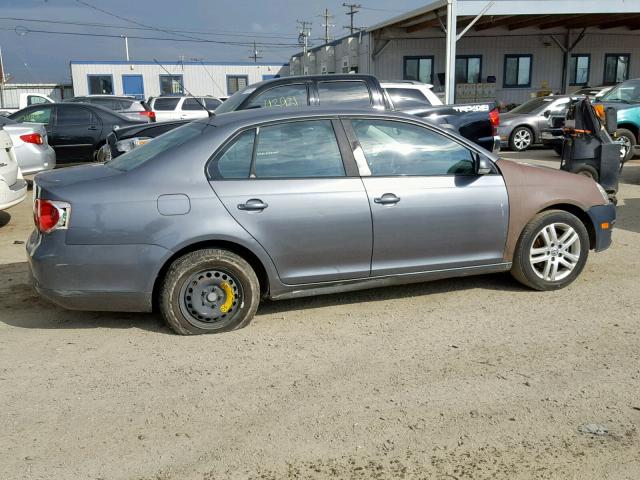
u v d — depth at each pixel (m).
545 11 19.77
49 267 4.23
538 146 18.09
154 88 37.31
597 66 27.95
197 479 2.87
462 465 2.95
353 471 2.91
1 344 4.39
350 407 3.48
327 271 4.65
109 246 4.23
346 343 4.36
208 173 4.40
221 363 4.05
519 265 5.20
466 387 3.69
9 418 3.40
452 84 19.86
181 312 4.43
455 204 4.87
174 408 3.49
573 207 5.36
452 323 4.69
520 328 4.57
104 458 3.03
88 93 36.69
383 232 4.70
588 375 3.81
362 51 28.22
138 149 4.98
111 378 3.86
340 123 4.73
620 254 6.50
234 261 4.43
